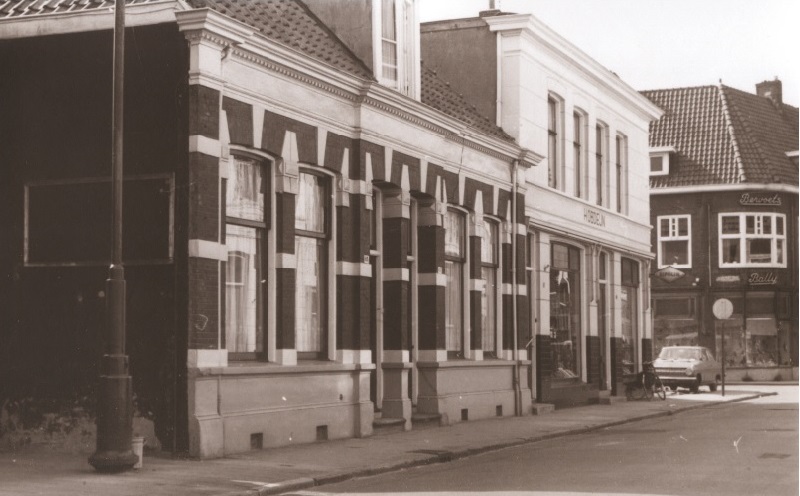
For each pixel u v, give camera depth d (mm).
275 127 17391
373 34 20844
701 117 54812
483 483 13609
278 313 17422
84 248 16062
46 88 16406
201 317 15523
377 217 21062
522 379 26531
